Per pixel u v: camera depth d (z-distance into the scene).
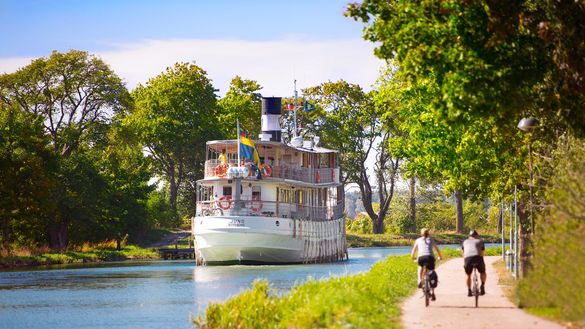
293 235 80.12
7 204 89.81
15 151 92.31
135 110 135.38
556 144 38.97
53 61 118.69
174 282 61.44
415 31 29.89
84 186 104.50
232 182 79.75
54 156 98.25
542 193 42.12
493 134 43.62
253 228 76.56
